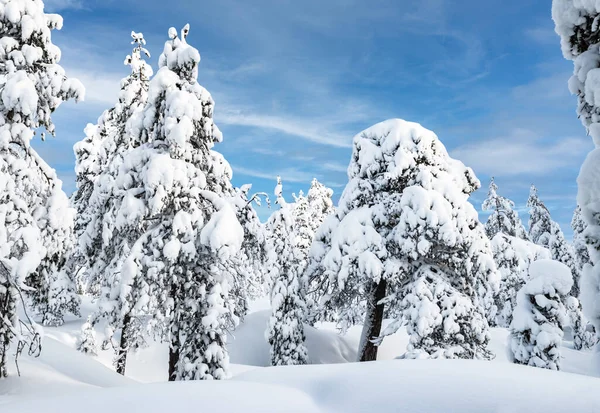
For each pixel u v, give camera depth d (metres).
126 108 20.86
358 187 18.20
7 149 10.72
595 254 6.48
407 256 16.78
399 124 18.09
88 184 26.34
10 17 10.87
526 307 12.16
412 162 17.12
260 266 16.22
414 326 14.90
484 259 16.56
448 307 15.03
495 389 5.45
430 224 15.55
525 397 5.14
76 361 13.03
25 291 10.95
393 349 23.81
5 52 10.86
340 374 6.96
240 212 15.45
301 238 38.75
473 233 16.41
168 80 14.20
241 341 26.30
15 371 10.38
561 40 7.38
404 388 5.87
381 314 18.19
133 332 13.67
